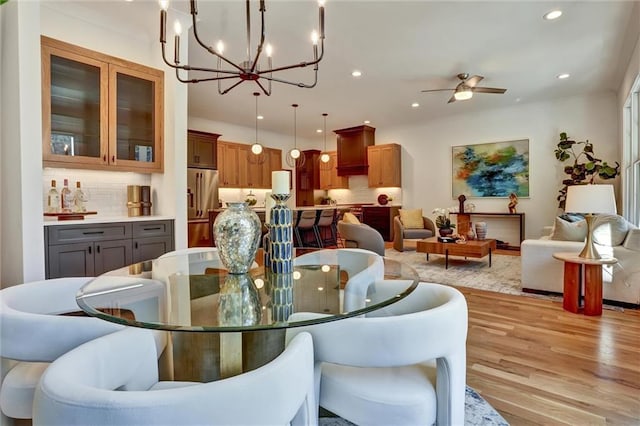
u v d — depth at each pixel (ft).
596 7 10.85
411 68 15.71
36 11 8.19
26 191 8.07
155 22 11.06
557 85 18.45
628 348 7.91
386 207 26.11
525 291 12.65
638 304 10.55
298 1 10.27
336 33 12.37
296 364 3.13
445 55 14.37
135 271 6.56
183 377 5.84
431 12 11.05
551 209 21.58
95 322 4.36
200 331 3.63
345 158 29.07
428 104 21.76
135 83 11.29
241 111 23.00
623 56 14.60
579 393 6.20
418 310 5.35
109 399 2.44
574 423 5.40
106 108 10.52
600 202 9.37
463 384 4.35
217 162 24.27
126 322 3.87
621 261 10.78
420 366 4.64
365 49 13.71
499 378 6.75
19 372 4.60
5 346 4.23
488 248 16.33
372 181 27.71
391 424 3.88
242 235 5.88
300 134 31.17
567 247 11.76
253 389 2.69
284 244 6.00
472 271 15.99
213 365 5.73
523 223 21.86
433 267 16.96
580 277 10.46
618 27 12.11
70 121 10.04
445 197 25.49
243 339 5.29
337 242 26.12
